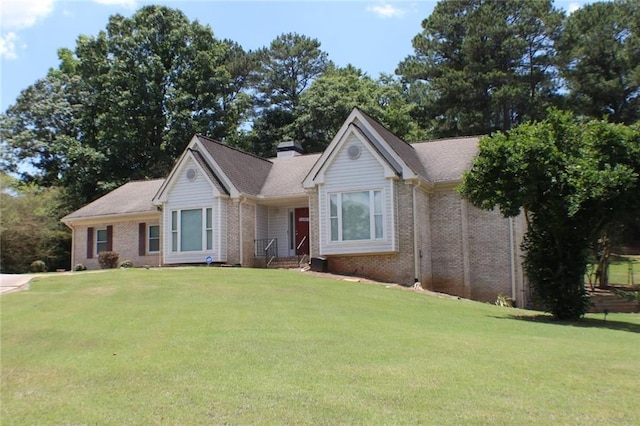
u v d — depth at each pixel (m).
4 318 14.83
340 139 25.84
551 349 11.54
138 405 8.34
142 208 33.59
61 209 45.66
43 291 19.02
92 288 18.83
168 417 7.84
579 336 13.77
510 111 48.12
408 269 24.36
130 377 9.66
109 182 47.34
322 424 7.44
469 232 25.97
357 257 25.28
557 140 17.69
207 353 10.90
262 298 16.80
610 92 45.81
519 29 47.59
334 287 19.97
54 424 7.81
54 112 51.56
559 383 9.07
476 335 13.06
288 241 30.47
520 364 10.16
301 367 9.91
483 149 17.59
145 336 12.41
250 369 9.86
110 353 11.27
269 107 63.44
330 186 25.75
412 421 7.46
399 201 24.89
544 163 16.80
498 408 7.92
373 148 25.09
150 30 50.81
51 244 42.41
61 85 53.25
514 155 16.88
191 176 29.06
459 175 26.19
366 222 24.98
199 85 50.50
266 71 64.06
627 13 50.56
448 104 49.59
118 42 50.56
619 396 8.47
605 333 14.48
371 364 10.09
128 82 49.09
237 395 8.58
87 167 47.94
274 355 10.68
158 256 33.25
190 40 52.66
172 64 51.41
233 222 28.47
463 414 7.70
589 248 18.62
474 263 25.70
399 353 10.88
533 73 47.50
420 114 54.31
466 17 50.91
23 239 39.91
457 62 52.28
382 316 15.15
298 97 62.81
